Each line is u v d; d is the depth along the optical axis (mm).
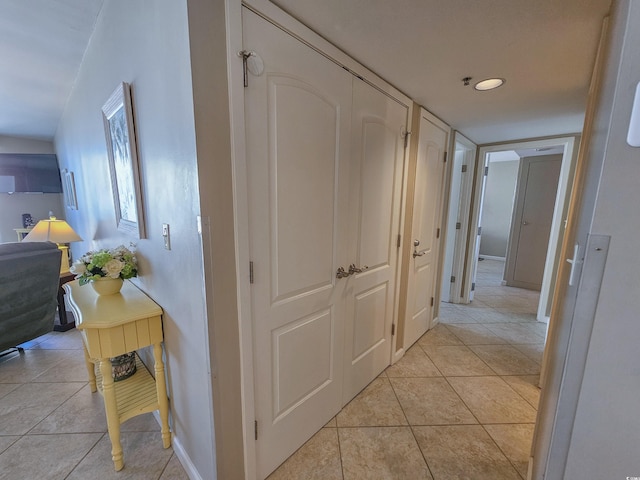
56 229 2863
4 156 4090
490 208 6668
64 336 2705
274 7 1040
